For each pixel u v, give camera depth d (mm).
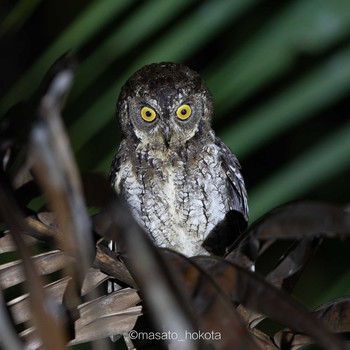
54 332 1471
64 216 1471
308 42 2227
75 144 2291
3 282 2102
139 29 2271
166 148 2455
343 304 2113
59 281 2107
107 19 2275
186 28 2264
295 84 2234
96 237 2102
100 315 2117
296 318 1686
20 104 1630
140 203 2465
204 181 2461
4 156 1747
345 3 2225
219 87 2244
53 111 1446
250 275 1766
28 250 1537
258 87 2240
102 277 2125
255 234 1887
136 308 2125
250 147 2236
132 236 1523
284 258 2121
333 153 2225
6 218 1564
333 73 2229
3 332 1573
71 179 1455
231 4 2262
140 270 1529
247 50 2240
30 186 1839
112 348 2375
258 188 2230
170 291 1506
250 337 1681
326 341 1630
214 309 1705
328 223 1811
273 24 2234
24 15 2363
